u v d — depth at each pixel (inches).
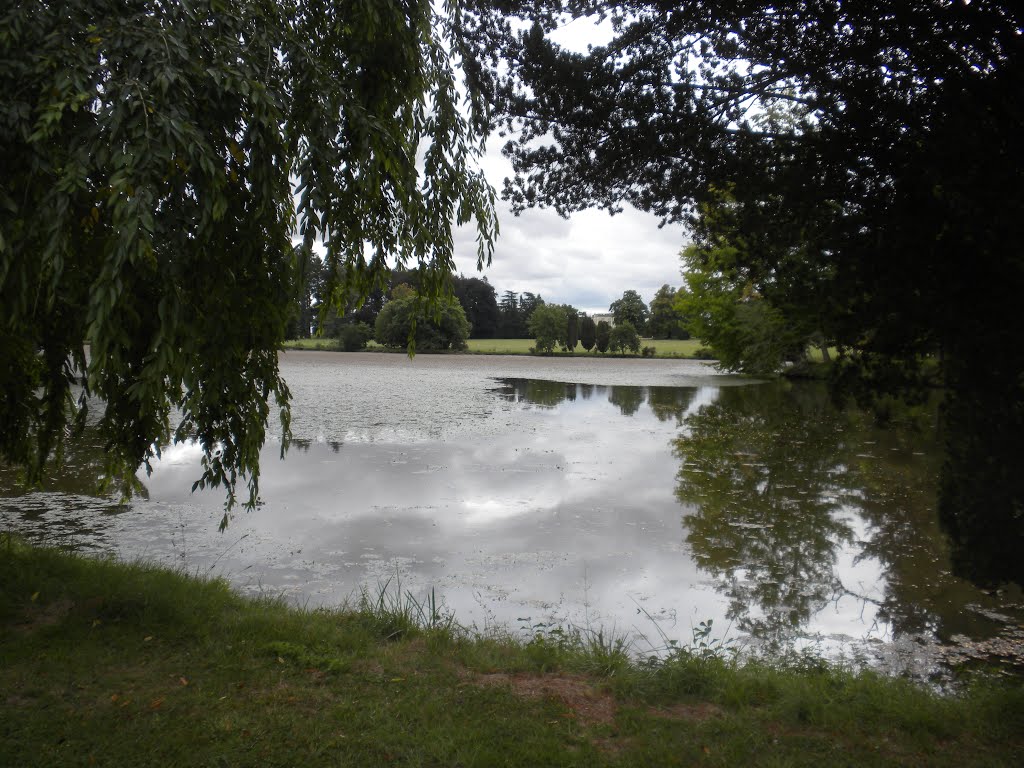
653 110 192.1
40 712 126.3
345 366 1611.7
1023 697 148.6
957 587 261.1
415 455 497.0
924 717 138.1
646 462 493.7
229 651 157.8
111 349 120.9
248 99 132.3
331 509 345.7
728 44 187.8
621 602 238.8
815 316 169.5
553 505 364.8
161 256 121.1
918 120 153.6
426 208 188.1
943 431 165.2
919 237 143.8
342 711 132.2
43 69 110.3
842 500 390.9
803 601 245.1
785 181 165.6
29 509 331.3
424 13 176.2
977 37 145.9
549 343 2365.9
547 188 217.2
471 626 211.9
